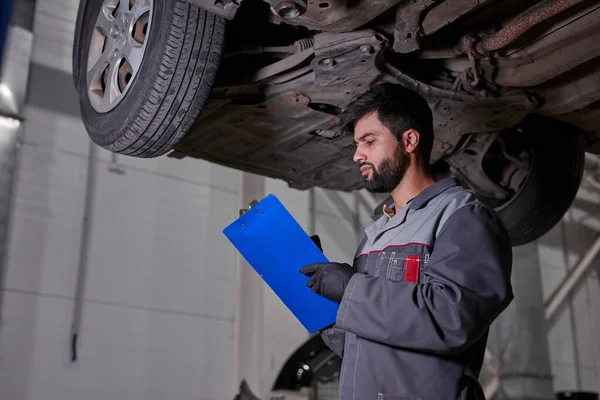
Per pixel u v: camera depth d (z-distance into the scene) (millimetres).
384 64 1771
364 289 1000
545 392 5621
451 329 929
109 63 1819
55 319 3969
